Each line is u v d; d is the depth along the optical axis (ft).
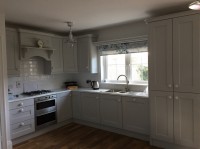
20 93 12.67
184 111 8.99
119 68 13.91
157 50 9.64
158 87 9.71
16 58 11.50
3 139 9.66
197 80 8.55
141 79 12.85
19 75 11.76
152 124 10.04
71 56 14.94
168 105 9.45
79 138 11.58
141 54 12.73
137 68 12.98
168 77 9.35
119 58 13.87
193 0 8.11
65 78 16.28
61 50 14.55
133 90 12.93
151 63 9.87
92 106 13.25
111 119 12.23
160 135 9.80
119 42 13.04
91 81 15.26
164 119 9.62
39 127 12.07
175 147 9.53
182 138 9.11
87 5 8.53
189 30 8.63
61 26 12.80
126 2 8.27
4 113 9.71
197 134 8.68
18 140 11.04
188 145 8.96
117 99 11.75
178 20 8.87
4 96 9.71
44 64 14.35
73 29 14.05
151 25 9.77
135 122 11.08
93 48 14.39
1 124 9.61
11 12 9.40
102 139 11.33
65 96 14.02
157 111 9.83
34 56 13.34
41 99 12.14
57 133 12.50
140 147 10.12
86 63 14.51
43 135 12.18
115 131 12.37
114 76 14.25
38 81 13.97
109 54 13.94
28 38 12.04
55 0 7.80
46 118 12.57
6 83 9.82
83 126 13.80
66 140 11.33
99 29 14.29
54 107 13.08
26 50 11.87
